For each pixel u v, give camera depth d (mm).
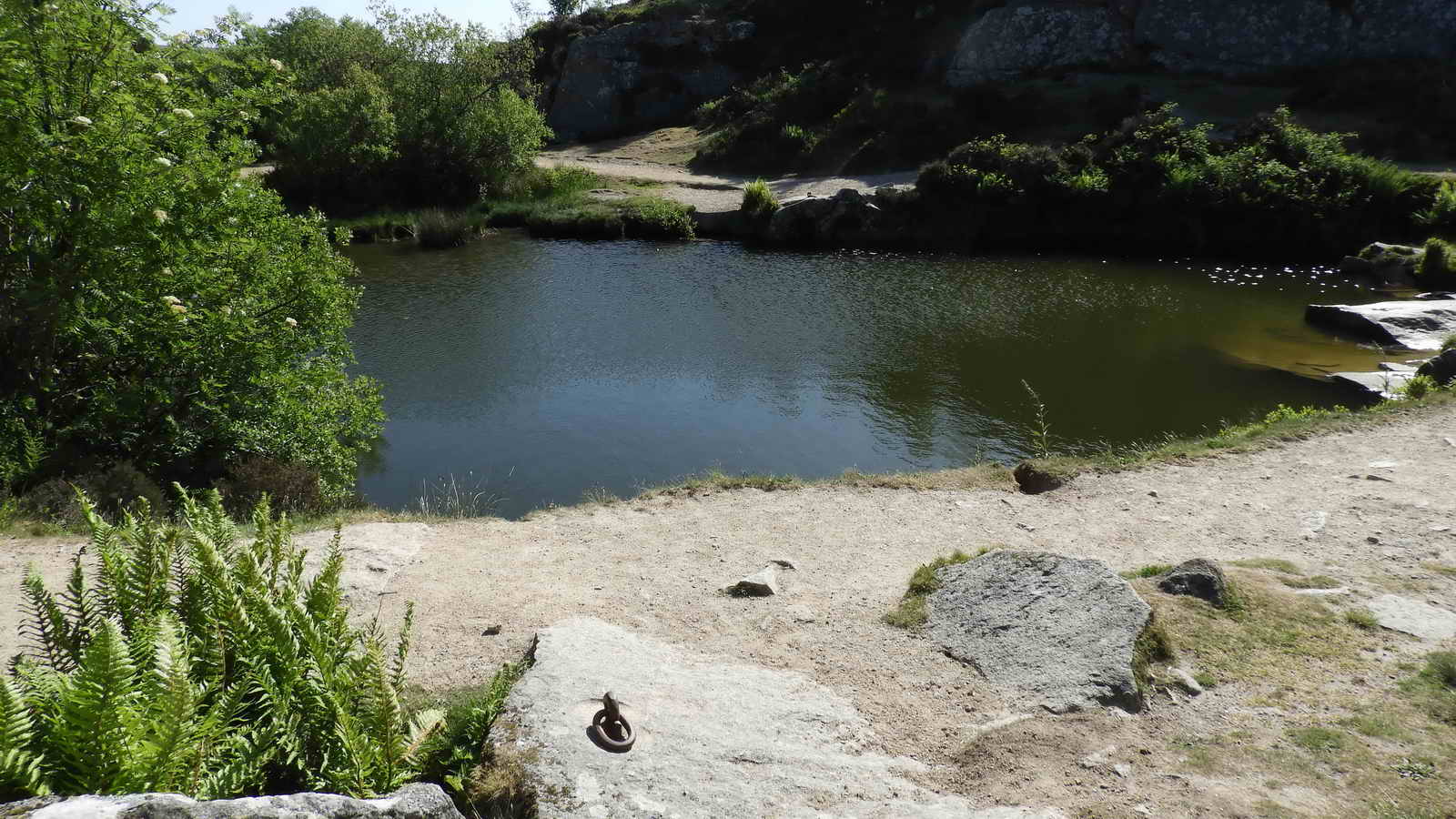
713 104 51062
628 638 5594
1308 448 10273
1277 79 39625
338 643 4246
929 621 5750
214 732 3404
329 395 13523
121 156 10211
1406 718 4473
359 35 49594
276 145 43312
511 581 7055
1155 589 5914
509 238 34219
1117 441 14461
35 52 9938
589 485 13078
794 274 27500
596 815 3672
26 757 3041
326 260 13742
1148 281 26109
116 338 10898
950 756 4242
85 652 3426
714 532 8422
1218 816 3697
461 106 40500
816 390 17328
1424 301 21562
